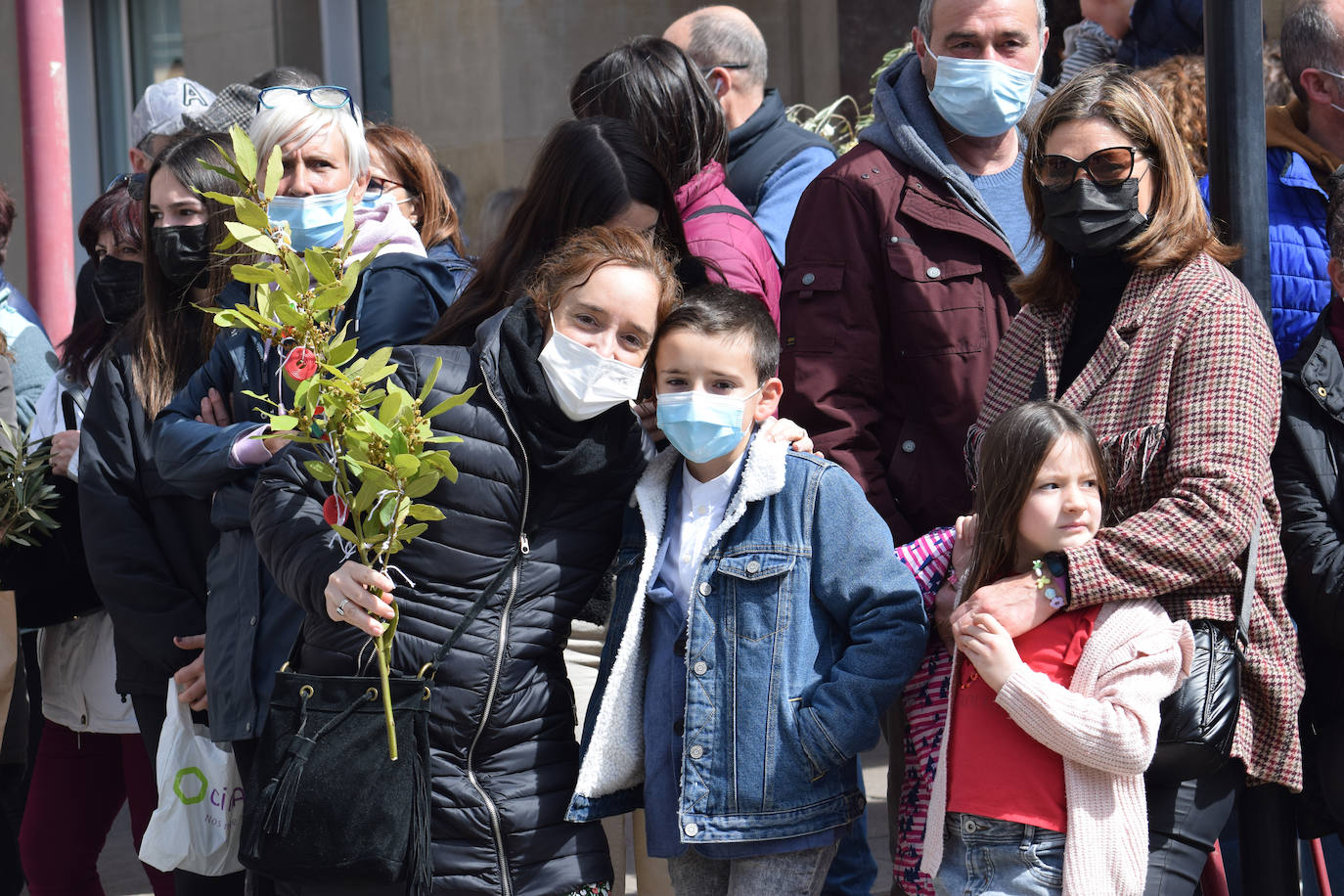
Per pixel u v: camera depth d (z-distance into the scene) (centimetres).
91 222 981
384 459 572
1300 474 680
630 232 645
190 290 807
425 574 623
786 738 624
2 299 1044
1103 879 582
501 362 628
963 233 771
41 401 988
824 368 776
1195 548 592
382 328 721
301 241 724
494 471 626
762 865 636
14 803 967
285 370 580
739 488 645
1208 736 598
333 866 597
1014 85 780
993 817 599
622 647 645
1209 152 698
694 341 631
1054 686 588
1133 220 642
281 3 1994
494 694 623
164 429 737
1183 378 618
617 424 656
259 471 686
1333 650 676
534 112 1738
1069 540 609
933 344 769
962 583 638
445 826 621
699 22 1062
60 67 1241
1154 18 1134
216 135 814
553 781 638
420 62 1822
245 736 710
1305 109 861
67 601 898
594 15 1752
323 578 613
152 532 807
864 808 660
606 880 647
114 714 898
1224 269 645
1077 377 657
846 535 639
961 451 768
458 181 1260
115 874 1137
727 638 634
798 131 1062
